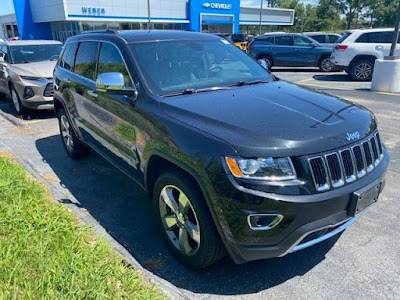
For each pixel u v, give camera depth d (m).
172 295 2.38
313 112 2.70
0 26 42.94
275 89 3.33
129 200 3.95
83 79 4.23
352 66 12.51
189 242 2.72
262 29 54.09
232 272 2.75
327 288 2.56
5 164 4.34
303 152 2.26
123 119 3.29
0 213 3.10
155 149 2.78
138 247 3.08
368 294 2.50
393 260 2.85
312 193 2.25
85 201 3.93
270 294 2.52
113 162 3.83
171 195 2.78
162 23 34.75
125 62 3.38
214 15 37.31
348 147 2.45
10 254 2.56
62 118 5.17
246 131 2.35
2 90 8.72
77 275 2.38
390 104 8.16
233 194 2.21
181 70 3.40
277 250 2.28
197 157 2.38
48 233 2.87
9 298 2.17
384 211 3.60
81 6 28.48
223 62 3.79
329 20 84.75
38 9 30.66
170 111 2.77
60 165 5.01
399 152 5.14
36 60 8.40
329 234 2.46
